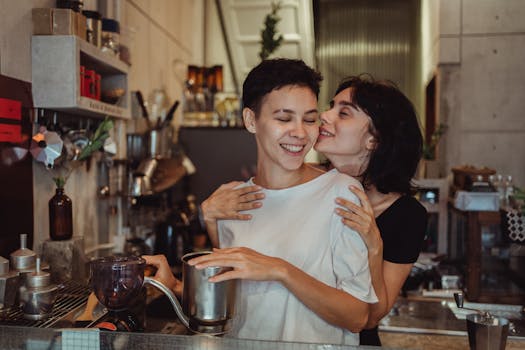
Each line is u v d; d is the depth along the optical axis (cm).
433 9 410
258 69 106
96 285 96
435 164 350
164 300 161
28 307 122
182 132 358
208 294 89
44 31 169
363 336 138
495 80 374
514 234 236
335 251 103
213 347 83
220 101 394
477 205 245
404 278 131
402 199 137
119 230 255
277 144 104
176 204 319
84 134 193
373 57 602
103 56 194
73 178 207
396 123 135
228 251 94
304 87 103
